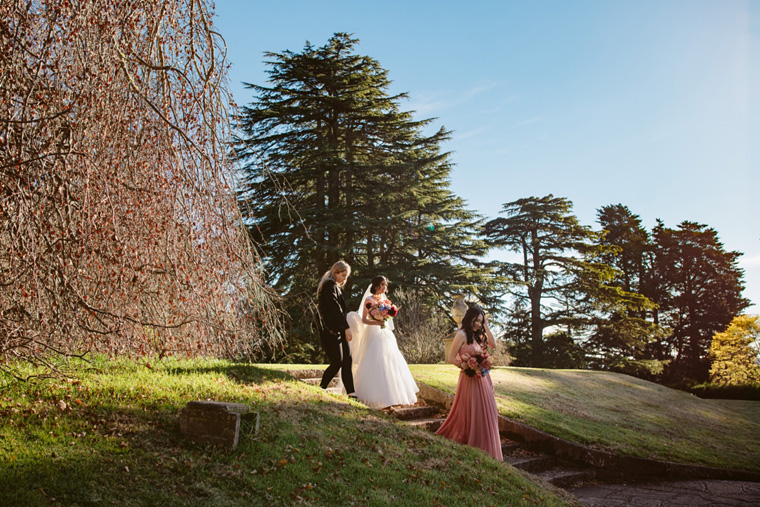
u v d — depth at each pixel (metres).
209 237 4.55
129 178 4.34
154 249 4.27
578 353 32.62
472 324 6.36
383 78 24.73
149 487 3.39
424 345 16.98
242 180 4.96
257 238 17.42
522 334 35.81
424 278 22.59
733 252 47.97
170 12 4.75
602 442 7.77
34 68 3.89
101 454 3.62
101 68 4.17
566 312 35.44
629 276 47.88
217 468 3.76
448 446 5.53
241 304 4.67
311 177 21.45
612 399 11.80
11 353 3.95
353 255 23.12
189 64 4.83
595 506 5.71
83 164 3.92
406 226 22.69
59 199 3.79
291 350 17.27
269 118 21.70
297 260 19.52
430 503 4.04
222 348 4.65
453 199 25.56
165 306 4.41
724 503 6.16
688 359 43.84
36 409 4.01
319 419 5.09
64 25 4.05
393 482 4.20
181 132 4.38
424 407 7.86
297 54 23.31
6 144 3.71
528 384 11.11
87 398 4.42
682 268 46.31
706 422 11.77
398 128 25.06
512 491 4.82
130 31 4.43
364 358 7.05
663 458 7.73
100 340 4.09
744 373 29.44
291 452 4.22
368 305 7.13
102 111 4.14
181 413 4.19
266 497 3.56
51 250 3.66
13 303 3.75
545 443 7.51
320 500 3.69
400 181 23.34
